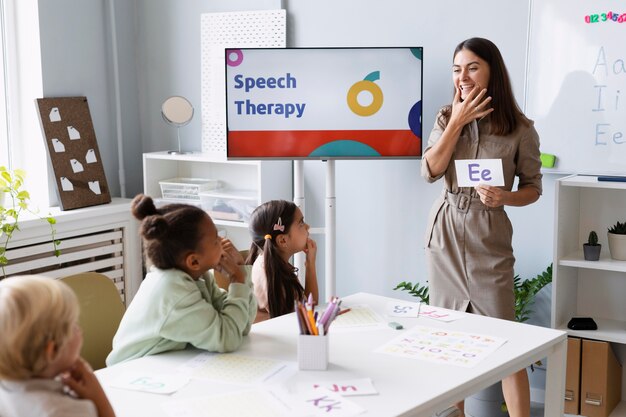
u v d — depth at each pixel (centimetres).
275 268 267
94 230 402
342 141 350
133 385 181
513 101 293
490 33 353
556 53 334
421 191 382
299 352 191
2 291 133
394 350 206
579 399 321
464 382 184
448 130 290
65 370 144
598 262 312
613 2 319
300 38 405
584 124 331
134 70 458
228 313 210
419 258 386
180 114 420
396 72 344
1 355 132
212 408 168
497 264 294
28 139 410
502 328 226
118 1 445
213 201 413
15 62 406
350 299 259
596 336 315
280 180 409
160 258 206
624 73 320
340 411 166
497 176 281
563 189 316
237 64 346
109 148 445
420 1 369
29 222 363
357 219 403
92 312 243
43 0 400
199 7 434
